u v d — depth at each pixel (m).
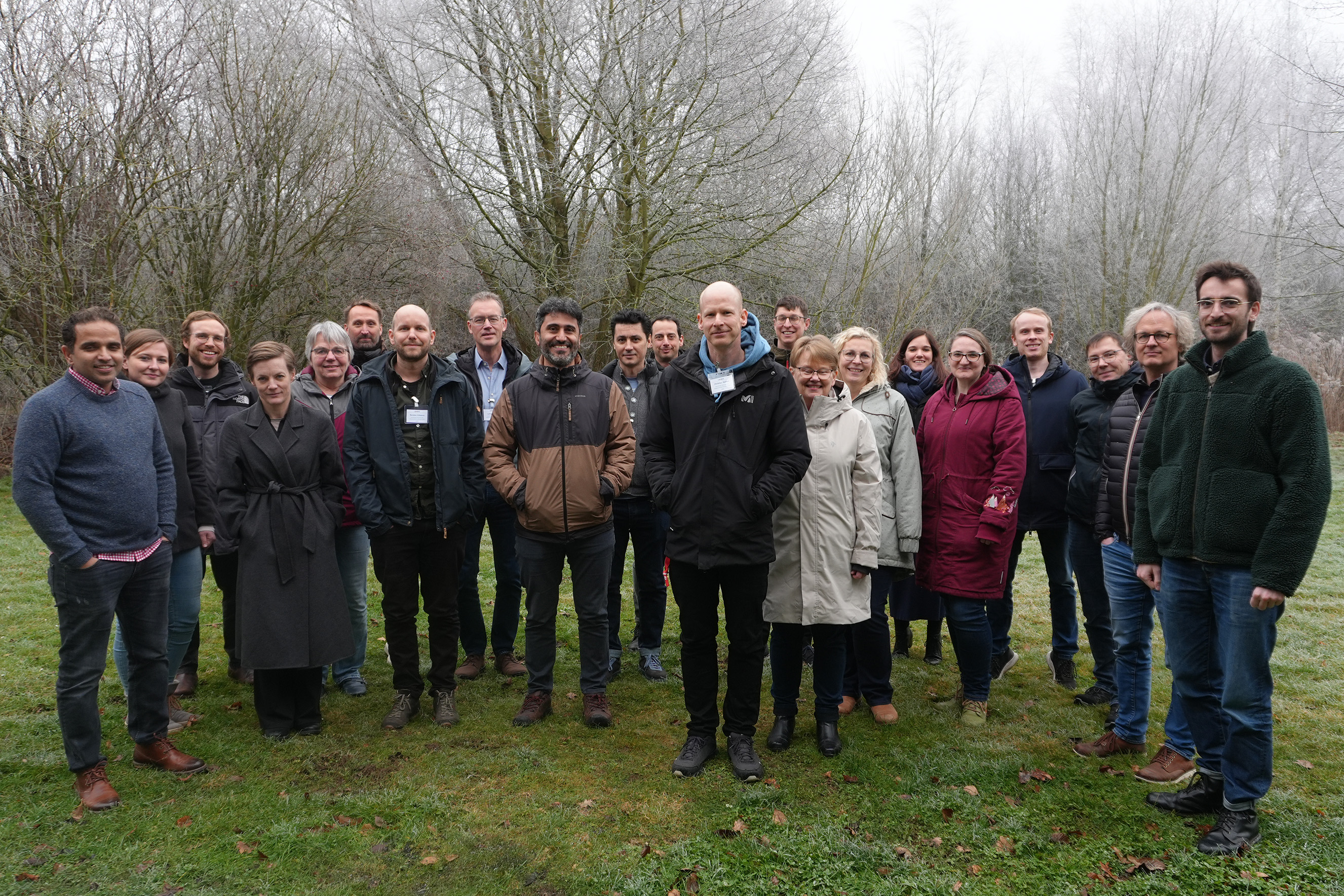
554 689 4.37
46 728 3.74
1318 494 2.68
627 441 3.93
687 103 11.22
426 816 3.04
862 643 4.04
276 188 12.06
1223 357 2.94
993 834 2.95
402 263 13.29
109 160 10.92
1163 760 3.38
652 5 10.77
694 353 3.44
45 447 2.93
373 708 4.08
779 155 11.64
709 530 3.28
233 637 4.38
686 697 3.51
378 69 11.51
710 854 2.79
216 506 4.09
